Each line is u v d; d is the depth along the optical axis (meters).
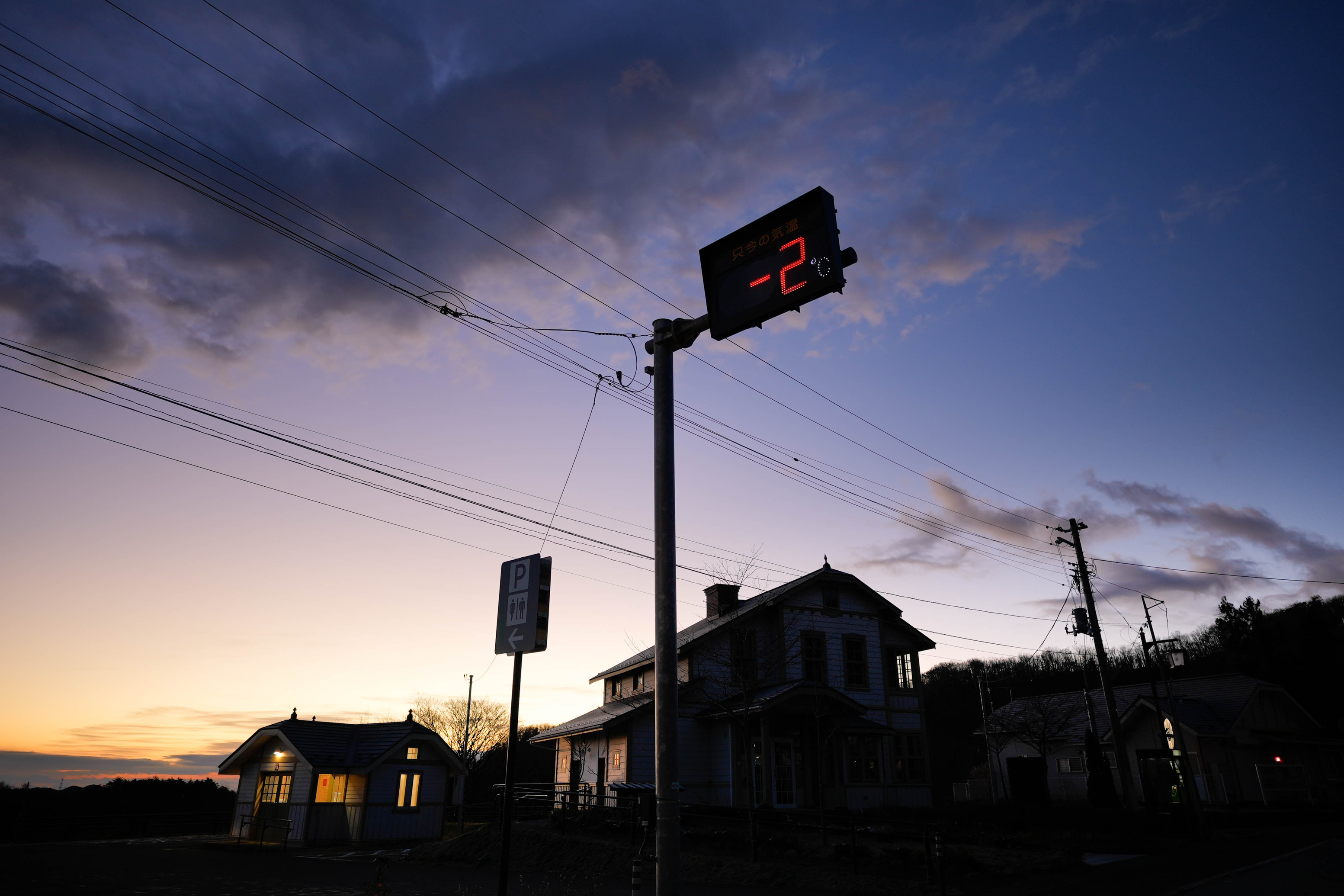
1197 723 38.12
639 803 20.45
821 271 7.30
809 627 30.67
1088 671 77.69
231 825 32.97
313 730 28.36
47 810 35.19
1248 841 22.27
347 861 21.11
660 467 8.25
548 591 8.96
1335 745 39.81
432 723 68.31
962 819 24.84
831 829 17.92
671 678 7.52
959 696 81.81
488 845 20.88
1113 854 19.55
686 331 8.55
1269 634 51.44
